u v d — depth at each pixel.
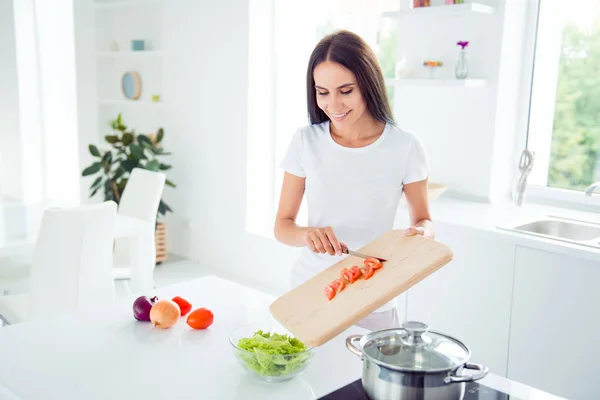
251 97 4.00
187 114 4.46
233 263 4.33
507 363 2.49
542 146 3.12
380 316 1.68
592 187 2.58
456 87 3.12
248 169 4.09
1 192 5.91
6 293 3.09
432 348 1.05
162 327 1.47
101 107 5.33
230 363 1.29
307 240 1.54
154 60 4.81
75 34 5.20
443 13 2.89
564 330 2.29
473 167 3.12
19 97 5.57
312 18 3.96
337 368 1.29
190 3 4.27
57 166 5.88
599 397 2.23
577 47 2.94
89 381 1.19
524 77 3.09
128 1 4.65
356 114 1.61
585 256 2.17
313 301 1.34
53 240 2.38
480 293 2.54
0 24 5.64
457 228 2.56
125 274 3.21
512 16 2.94
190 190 4.56
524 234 2.41
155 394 1.15
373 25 3.65
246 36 3.91
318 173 1.72
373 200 1.71
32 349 1.33
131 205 3.53
